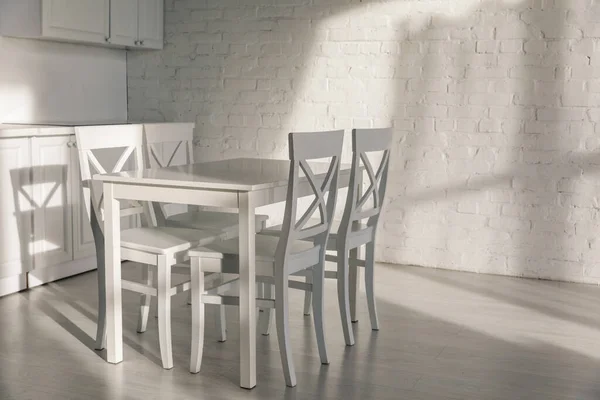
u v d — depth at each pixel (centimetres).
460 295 446
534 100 480
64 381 303
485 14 487
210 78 563
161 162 407
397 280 481
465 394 295
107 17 517
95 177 319
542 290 461
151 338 360
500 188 494
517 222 492
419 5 502
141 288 322
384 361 332
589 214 475
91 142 351
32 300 421
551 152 480
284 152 548
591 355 344
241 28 550
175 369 319
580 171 475
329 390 297
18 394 288
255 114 553
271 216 562
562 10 469
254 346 299
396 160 518
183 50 569
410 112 511
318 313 326
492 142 493
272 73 545
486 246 501
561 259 484
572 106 472
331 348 349
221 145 566
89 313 399
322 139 312
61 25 477
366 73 520
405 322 392
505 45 484
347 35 522
